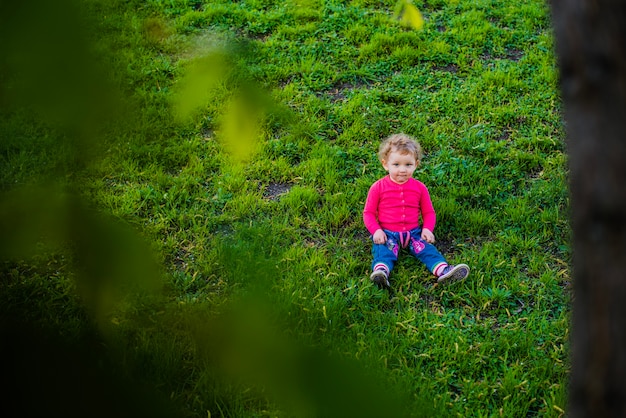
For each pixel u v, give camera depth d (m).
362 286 3.91
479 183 4.85
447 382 3.22
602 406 1.01
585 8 0.91
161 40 1.11
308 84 6.12
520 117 5.72
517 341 3.47
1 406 0.60
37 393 0.62
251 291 0.81
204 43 0.94
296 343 0.71
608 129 0.91
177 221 4.43
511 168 5.02
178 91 0.90
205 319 0.79
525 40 6.97
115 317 0.89
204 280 3.83
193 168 4.94
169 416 0.65
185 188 4.77
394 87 6.15
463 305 3.82
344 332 3.47
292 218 4.54
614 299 0.96
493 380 3.23
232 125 0.90
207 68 0.90
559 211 4.53
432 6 7.70
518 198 4.68
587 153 0.93
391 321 3.61
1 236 0.72
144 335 0.91
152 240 0.82
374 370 0.71
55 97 0.67
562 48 0.96
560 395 3.08
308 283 3.86
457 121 5.67
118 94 0.72
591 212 0.95
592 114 0.92
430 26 7.19
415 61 6.59
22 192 0.76
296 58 6.55
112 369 0.66
